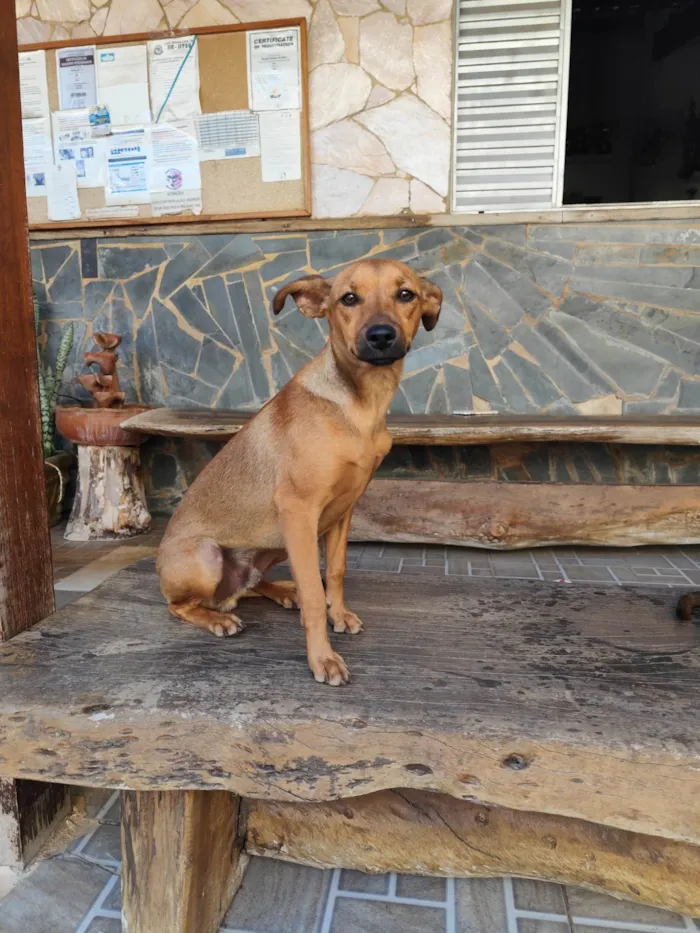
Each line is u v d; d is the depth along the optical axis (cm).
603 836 158
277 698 150
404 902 170
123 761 147
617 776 131
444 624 194
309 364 189
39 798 190
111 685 157
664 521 401
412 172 479
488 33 470
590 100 477
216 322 508
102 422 445
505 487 409
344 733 140
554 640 182
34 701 150
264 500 180
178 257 506
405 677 160
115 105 495
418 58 464
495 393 486
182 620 196
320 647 160
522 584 230
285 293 187
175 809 150
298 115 475
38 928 163
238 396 513
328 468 169
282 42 466
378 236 483
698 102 468
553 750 132
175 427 409
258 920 166
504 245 471
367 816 173
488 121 482
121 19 486
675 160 478
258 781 145
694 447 454
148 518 479
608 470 468
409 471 485
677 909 157
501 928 161
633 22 465
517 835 164
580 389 477
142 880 153
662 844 154
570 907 168
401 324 170
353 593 222
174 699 150
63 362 502
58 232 517
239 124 482
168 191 501
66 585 363
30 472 192
